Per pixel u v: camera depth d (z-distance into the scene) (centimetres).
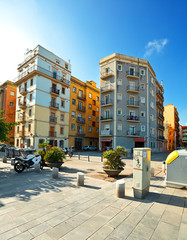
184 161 579
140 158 477
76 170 930
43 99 2520
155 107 3272
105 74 2878
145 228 309
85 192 522
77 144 3212
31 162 873
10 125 1012
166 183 605
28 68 2680
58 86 2825
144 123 2775
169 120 6250
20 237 273
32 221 328
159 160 1616
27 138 2480
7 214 359
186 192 534
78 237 276
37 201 439
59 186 587
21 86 2828
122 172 891
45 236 278
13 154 1234
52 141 2644
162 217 356
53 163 916
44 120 2512
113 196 487
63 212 373
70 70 3164
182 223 330
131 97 2798
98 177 745
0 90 3491
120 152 768
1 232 287
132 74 2869
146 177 500
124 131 2625
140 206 414
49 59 2677
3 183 625
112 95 2725
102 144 2744
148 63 2964
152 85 3178
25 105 2602
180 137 8306
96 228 306
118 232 294
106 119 2672
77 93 3312
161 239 275
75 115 3206
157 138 3306
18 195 488
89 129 3550
